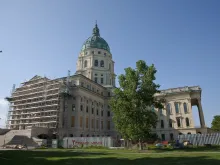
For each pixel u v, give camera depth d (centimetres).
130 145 4878
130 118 3809
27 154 2842
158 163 1753
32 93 6956
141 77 4047
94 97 7400
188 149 3666
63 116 6319
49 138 5900
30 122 6775
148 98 3919
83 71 8612
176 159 2017
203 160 1867
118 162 1867
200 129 6594
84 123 6425
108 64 9025
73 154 2895
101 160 2041
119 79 4191
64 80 6806
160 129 7125
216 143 4884
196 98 6988
